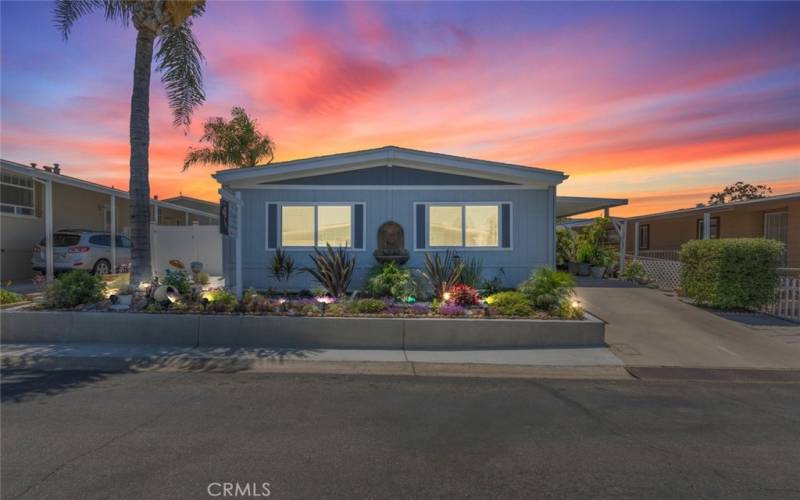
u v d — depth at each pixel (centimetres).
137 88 898
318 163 1133
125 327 732
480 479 323
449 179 1155
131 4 899
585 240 1695
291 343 730
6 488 302
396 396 509
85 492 298
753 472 338
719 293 959
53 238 1426
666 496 303
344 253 1051
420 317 765
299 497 296
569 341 739
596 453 368
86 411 448
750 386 562
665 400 505
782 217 1403
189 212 2373
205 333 729
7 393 505
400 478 322
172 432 398
